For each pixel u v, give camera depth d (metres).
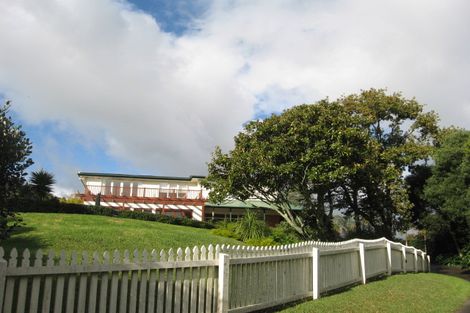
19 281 6.31
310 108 22.77
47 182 26.69
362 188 29.30
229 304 9.05
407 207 28.34
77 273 6.78
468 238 32.78
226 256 8.89
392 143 32.53
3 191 7.11
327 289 12.73
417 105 32.25
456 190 28.62
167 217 31.20
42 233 14.88
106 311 7.21
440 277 20.89
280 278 10.76
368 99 32.09
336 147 21.39
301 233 24.36
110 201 44.38
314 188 23.34
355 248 15.47
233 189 22.94
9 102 7.20
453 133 31.09
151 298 7.65
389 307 11.09
